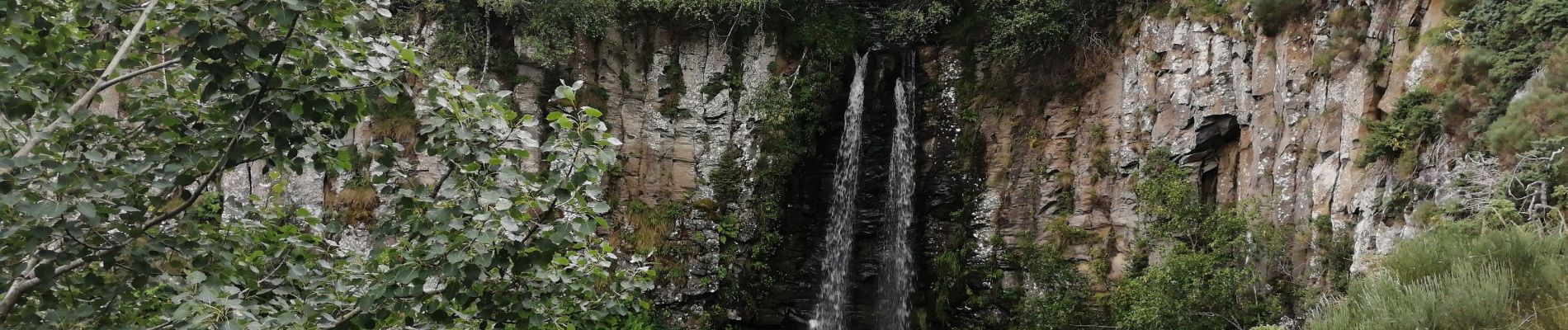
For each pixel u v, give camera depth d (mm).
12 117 5805
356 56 6227
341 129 6273
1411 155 11445
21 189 5254
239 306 5594
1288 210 13672
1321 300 10852
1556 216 8656
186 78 6750
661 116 20266
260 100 5742
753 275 19750
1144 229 16219
